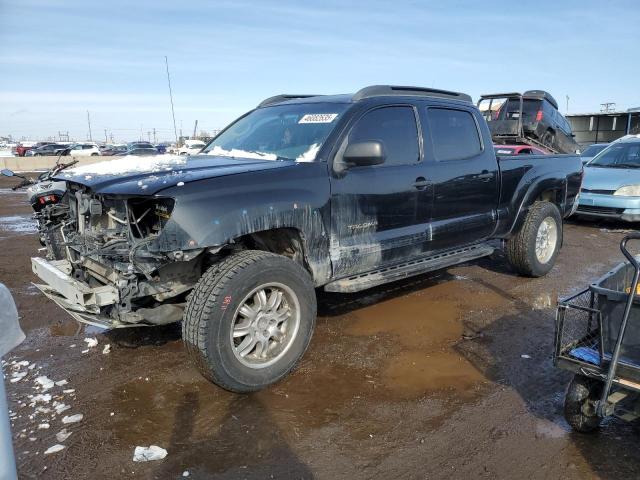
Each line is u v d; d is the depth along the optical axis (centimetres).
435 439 299
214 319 322
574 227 1020
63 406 334
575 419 300
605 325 285
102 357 408
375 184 428
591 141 2759
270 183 362
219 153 469
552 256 637
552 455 284
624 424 317
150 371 384
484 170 533
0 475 128
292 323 368
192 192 324
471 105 548
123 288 327
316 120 440
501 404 338
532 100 1644
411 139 471
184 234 318
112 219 362
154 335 451
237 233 336
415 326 474
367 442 297
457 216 512
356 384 364
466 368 390
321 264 394
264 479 265
